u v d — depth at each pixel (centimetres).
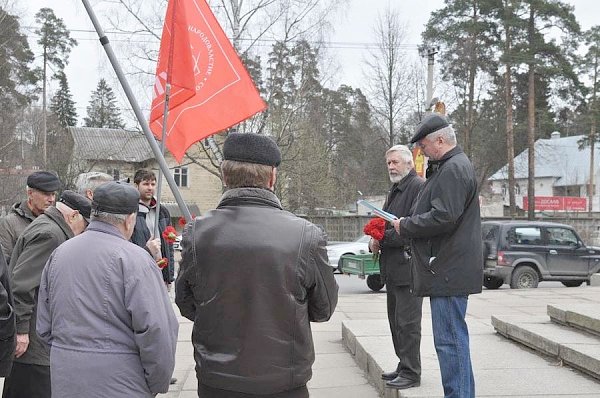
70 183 3569
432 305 401
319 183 3247
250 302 266
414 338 480
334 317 984
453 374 390
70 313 281
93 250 288
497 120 3828
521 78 3562
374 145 4859
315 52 2259
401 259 479
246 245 269
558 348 551
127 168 4272
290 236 273
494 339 673
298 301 272
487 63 3459
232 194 285
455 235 392
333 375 613
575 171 6831
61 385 277
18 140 4031
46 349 395
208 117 519
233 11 2023
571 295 1217
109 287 281
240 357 266
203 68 523
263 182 287
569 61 3359
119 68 451
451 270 390
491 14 3306
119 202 298
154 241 436
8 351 342
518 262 1523
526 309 1020
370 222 482
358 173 4912
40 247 384
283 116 2283
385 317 981
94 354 276
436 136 402
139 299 279
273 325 266
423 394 455
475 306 1062
